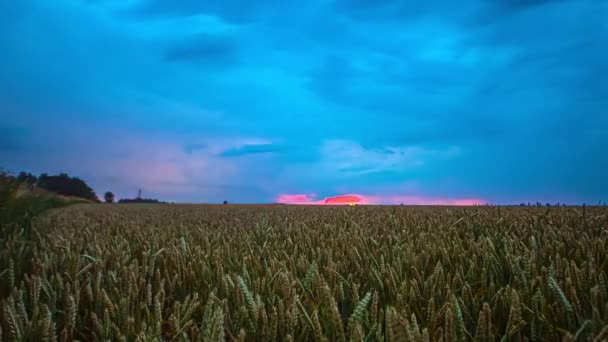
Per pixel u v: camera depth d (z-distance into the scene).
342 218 7.37
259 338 1.73
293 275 2.72
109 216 10.69
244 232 5.22
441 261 3.12
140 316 1.99
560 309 1.81
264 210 12.77
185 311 1.99
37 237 4.89
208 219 8.67
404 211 8.81
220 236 4.86
